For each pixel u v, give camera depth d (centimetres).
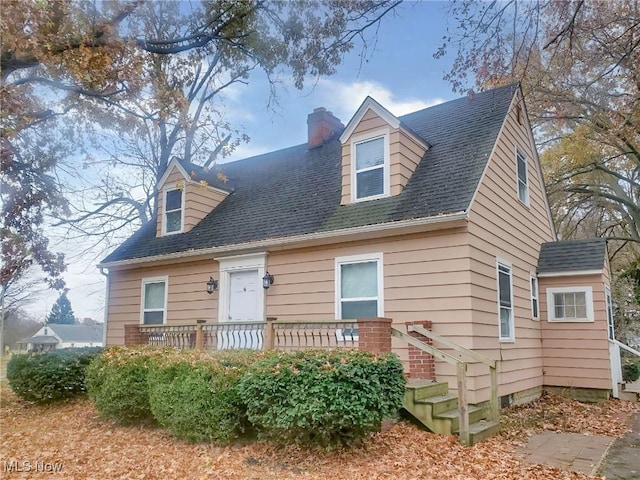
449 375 783
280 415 555
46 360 1016
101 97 844
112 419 815
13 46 671
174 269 1239
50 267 1120
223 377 630
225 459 572
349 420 546
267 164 1472
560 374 1121
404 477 502
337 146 1322
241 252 1087
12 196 1059
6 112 783
